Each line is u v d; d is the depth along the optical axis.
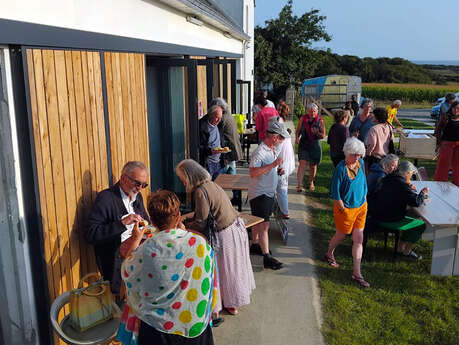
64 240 3.04
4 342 2.67
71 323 2.75
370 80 67.50
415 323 4.14
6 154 2.57
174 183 6.91
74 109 3.10
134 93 4.25
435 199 5.45
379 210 5.29
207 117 6.30
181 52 6.19
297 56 28.61
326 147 12.78
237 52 13.94
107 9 3.74
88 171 3.34
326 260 5.38
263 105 8.36
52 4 2.85
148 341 2.29
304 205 7.43
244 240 3.99
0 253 2.65
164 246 2.23
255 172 4.61
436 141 8.13
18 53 2.54
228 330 3.95
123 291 3.33
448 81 70.06
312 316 4.18
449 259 4.94
